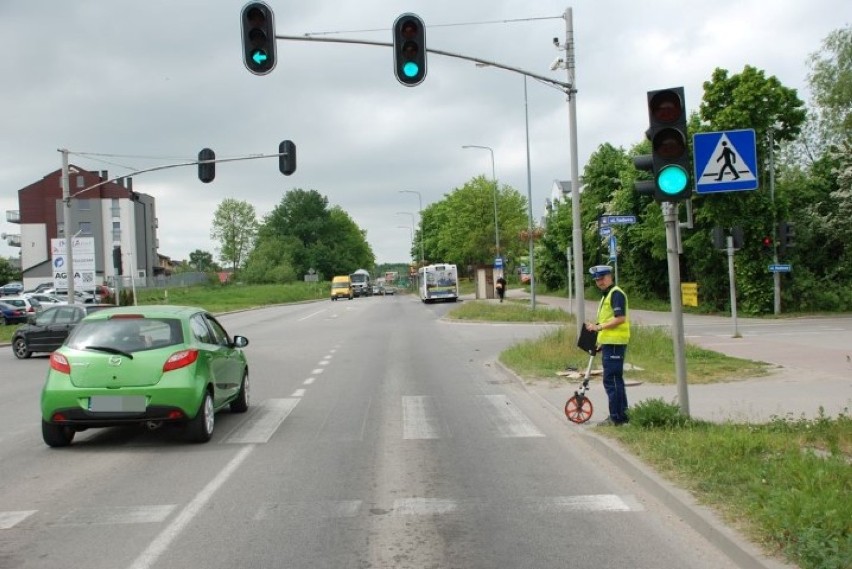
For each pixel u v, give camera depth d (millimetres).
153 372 8852
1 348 28703
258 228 130625
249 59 13164
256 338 28047
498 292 49750
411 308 52375
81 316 23094
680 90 8359
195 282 101375
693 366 14844
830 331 24781
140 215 110688
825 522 4703
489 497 6625
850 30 36562
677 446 7453
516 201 75062
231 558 5199
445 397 12711
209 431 9352
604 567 4875
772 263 33812
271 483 7238
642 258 45719
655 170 8414
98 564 5133
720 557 4977
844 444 7398
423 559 5121
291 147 24906
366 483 7195
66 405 8773
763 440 7449
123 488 7152
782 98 33406
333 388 14086
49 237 103688
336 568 4980
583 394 9828
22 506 6609
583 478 7195
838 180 34938
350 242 143625
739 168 8516
